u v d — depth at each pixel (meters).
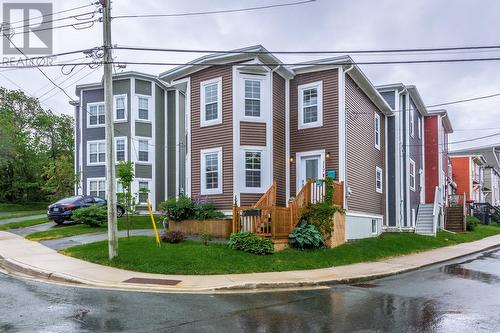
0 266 12.21
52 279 10.62
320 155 18.19
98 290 9.31
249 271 11.80
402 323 7.07
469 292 9.89
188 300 8.55
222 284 10.09
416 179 27.89
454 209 30.50
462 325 6.97
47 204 40.41
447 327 6.85
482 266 14.70
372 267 13.46
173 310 7.66
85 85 30.56
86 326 6.54
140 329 6.45
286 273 11.80
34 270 11.20
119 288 9.66
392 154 24.61
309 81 18.75
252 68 17.78
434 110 30.25
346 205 17.81
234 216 14.58
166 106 31.34
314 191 15.88
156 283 10.16
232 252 13.12
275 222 14.28
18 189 39.06
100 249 13.52
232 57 17.72
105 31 12.88
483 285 10.88
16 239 16.91
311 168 18.50
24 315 7.08
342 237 16.67
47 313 7.22
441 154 30.55
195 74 18.89
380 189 23.36
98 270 11.38
